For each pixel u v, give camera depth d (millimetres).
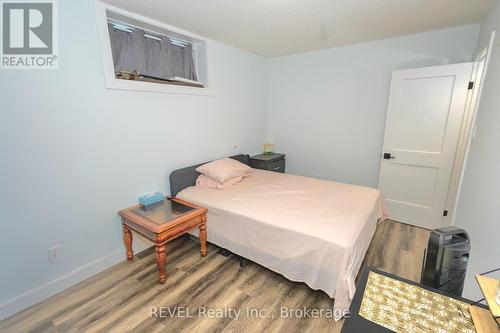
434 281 999
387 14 2176
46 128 1660
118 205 2152
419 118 2738
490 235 1292
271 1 1886
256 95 3758
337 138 3508
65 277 1856
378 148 3203
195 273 2035
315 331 1486
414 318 802
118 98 2037
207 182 2656
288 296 1774
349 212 1929
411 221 2973
